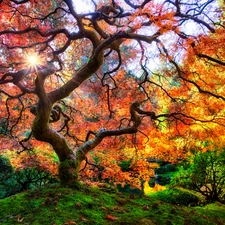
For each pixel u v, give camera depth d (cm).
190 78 527
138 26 346
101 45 392
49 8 588
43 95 381
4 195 856
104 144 592
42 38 577
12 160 735
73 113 670
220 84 498
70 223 279
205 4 388
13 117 667
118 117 620
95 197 371
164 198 692
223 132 482
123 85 625
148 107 605
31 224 277
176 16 371
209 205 566
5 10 513
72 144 660
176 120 511
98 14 417
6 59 573
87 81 666
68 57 683
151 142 561
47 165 711
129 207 359
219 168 629
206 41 367
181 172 735
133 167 611
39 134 404
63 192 363
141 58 537
